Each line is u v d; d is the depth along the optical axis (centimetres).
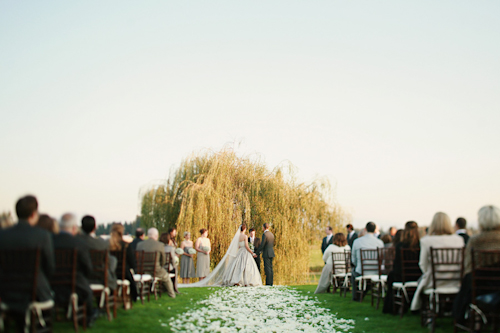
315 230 1994
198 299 998
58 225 631
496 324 507
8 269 462
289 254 1894
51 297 497
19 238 470
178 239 1756
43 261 487
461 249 619
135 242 1037
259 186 1934
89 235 654
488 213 564
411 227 761
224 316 793
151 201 1953
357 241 971
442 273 627
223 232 1809
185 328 665
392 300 783
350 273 1082
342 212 2027
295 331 698
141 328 621
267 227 1520
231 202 1869
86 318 586
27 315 454
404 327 670
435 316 610
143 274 927
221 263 1459
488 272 543
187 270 1487
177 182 1956
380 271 846
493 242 550
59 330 545
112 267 686
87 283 588
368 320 747
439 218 659
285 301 1016
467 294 561
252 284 1407
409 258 748
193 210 1777
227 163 1955
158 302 905
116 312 712
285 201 1941
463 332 600
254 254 1521
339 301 994
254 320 784
